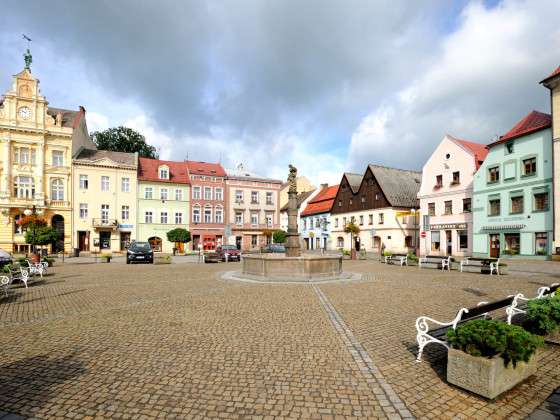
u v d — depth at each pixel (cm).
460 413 362
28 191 3944
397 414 361
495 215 2897
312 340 604
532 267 2058
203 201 5128
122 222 4481
